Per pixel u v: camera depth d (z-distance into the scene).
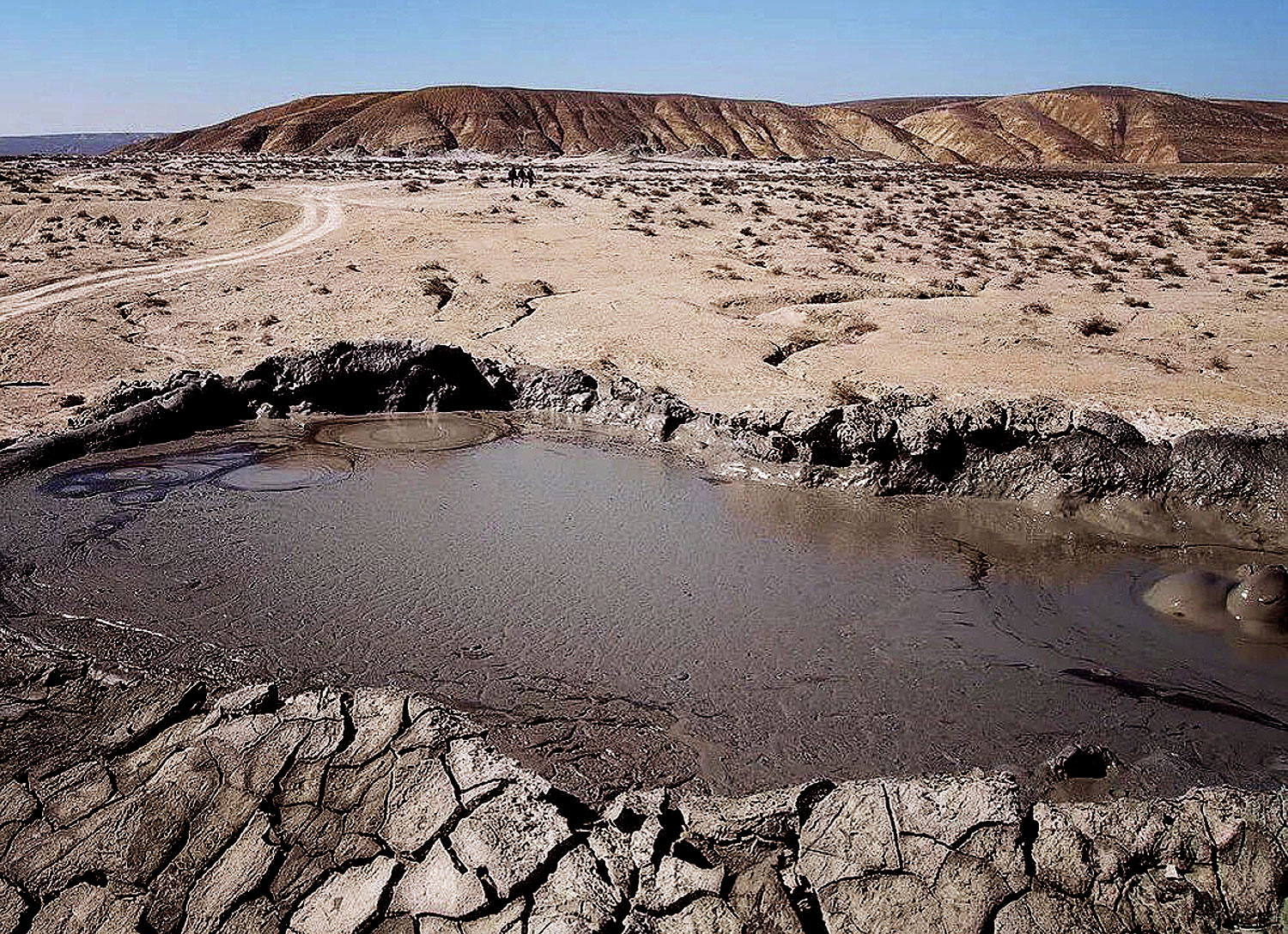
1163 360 18.92
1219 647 9.84
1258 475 12.66
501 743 8.27
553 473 15.04
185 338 23.36
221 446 16.30
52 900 6.39
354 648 9.80
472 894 5.91
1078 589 11.20
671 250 31.36
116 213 39.50
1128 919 5.62
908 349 20.34
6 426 16.94
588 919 5.66
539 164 76.31
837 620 10.42
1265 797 6.18
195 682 8.27
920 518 13.26
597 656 9.65
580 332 22.33
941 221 36.97
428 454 15.98
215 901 6.24
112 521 13.02
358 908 6.04
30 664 9.36
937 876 5.82
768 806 6.33
